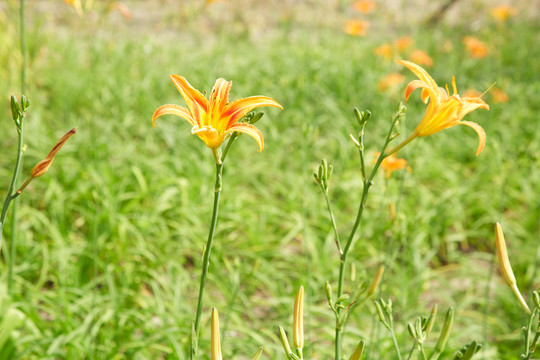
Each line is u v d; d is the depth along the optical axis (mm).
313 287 3703
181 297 3391
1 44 5398
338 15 9602
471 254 4668
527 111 6977
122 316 3082
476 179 5223
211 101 1415
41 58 6711
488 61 8273
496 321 3646
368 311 3598
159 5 9758
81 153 4840
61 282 3361
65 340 2715
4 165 4711
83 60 7137
